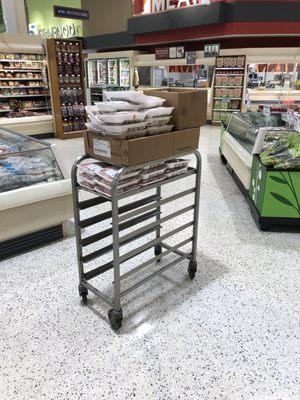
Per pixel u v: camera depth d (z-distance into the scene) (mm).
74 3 15039
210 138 8250
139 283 2109
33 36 7156
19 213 2711
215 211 3727
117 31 13609
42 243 2977
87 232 3225
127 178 1825
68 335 1973
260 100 7477
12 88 7699
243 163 3930
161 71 12234
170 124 1983
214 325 2051
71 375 1708
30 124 7773
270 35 9656
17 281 2475
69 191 2941
